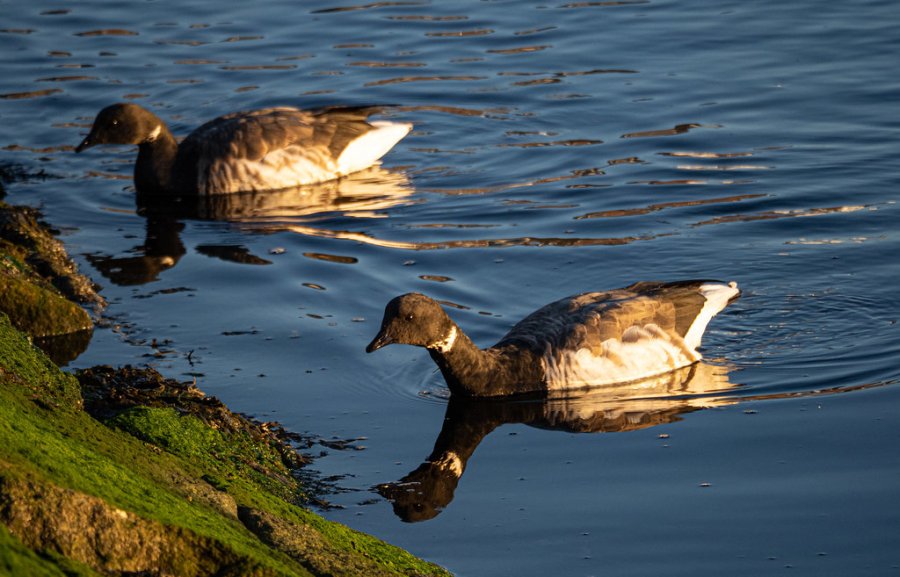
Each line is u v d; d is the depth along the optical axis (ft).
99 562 23.06
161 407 36.60
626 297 45.52
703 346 46.11
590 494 34.91
